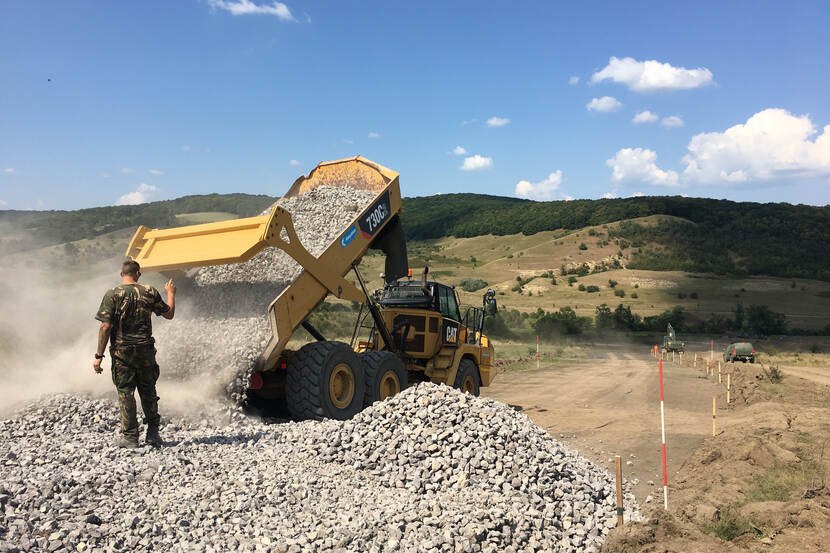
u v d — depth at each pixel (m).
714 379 21.69
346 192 10.27
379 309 10.07
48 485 4.30
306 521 4.34
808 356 46.34
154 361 5.75
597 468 7.08
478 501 5.02
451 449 6.02
